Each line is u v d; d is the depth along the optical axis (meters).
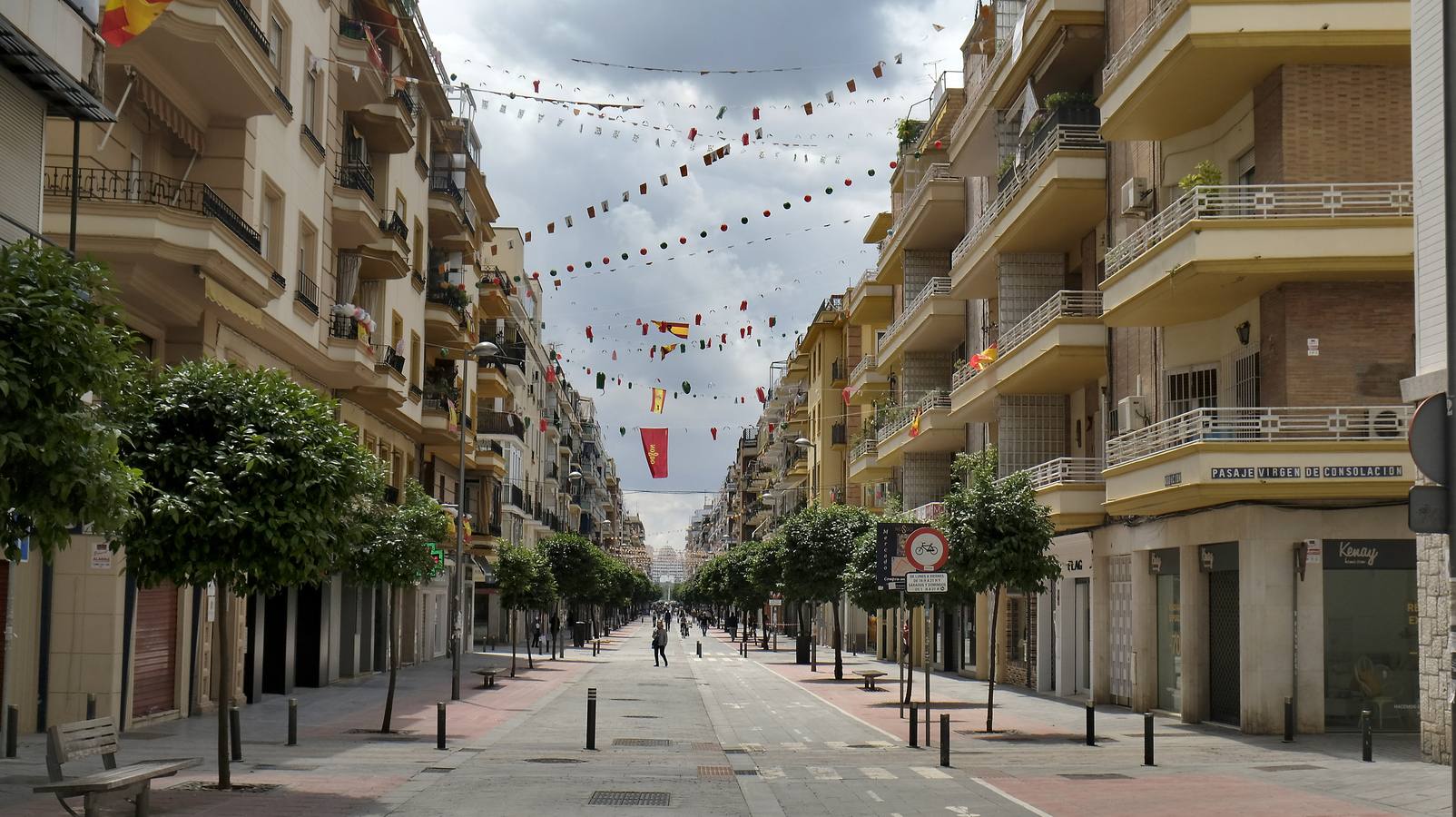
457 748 19.12
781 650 70.75
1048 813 12.42
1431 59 15.65
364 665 39.41
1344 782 14.75
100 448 9.07
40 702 19.42
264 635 30.09
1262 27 20.30
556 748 19.58
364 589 38.78
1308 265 20.25
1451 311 7.98
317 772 15.29
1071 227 30.77
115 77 20.61
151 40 20.33
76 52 13.62
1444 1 8.40
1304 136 20.84
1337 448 20.30
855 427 70.44
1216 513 22.44
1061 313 29.25
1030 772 16.27
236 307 22.02
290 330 26.27
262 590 14.20
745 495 153.38
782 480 90.69
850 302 67.75
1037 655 33.34
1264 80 21.58
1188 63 20.95
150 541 12.80
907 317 45.12
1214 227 20.48
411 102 39.31
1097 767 16.73
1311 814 12.07
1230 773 15.81
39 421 8.56
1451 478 7.71
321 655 33.31
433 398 42.94
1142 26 24.22
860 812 12.57
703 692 34.78
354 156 33.78
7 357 8.34
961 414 37.81
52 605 19.64
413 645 48.00
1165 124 23.88
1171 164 24.66
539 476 86.31
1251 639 21.28
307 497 13.44
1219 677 23.14
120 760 16.06
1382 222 20.14
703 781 15.34
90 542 19.81
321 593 33.44
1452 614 7.61
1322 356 20.80
